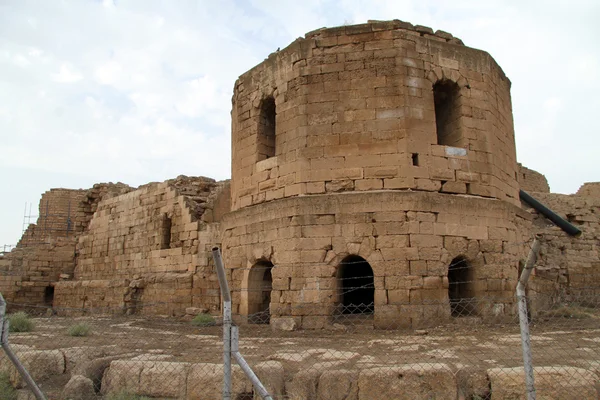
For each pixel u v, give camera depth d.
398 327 18.14
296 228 19.70
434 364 10.40
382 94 19.84
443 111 22.36
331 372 10.38
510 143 23.80
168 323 23.58
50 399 11.00
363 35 20.39
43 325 20.36
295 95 20.81
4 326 8.84
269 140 23.25
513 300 20.50
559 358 11.77
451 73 20.95
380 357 12.16
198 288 29.62
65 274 41.41
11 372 11.82
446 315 18.58
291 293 19.45
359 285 24.05
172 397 10.88
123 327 21.19
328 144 20.00
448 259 19.06
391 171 19.28
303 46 20.91
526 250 23.23
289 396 10.51
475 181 20.50
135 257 35.91
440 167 19.88
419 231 18.78
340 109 20.09
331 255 19.16
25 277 40.31
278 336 17.30
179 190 33.38
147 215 35.56
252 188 22.36
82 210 44.22
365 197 19.11
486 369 10.43
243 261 22.06
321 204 19.52
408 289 18.36
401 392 9.91
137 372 11.22
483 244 19.97
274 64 22.03
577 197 37.38
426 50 20.56
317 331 18.47
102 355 12.92
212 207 32.16
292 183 20.39
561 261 34.59
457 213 19.62
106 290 34.78
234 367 10.73
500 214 20.75
